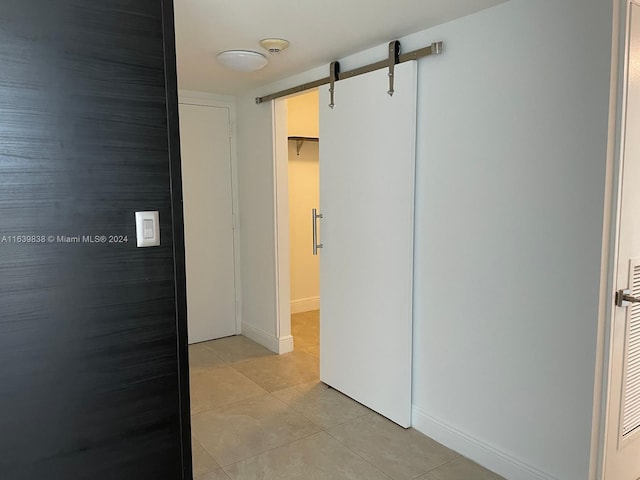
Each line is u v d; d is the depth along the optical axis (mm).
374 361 2693
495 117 2004
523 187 1926
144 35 1476
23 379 1365
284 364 3500
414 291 2469
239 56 2607
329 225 2943
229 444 2396
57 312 1399
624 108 1682
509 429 2064
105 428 1507
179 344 1623
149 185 1522
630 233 1802
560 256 1824
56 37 1339
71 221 1398
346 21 2162
